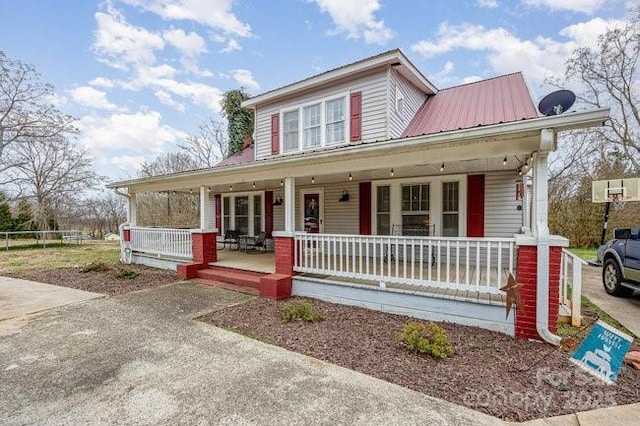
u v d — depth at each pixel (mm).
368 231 8914
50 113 17562
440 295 4844
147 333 4512
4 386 3115
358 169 5711
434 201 8008
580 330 4492
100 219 26922
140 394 2957
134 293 6789
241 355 3777
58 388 3072
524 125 3855
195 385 3109
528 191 8125
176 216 24078
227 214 12820
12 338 4363
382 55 7941
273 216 11320
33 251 15375
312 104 9445
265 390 3010
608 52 14352
